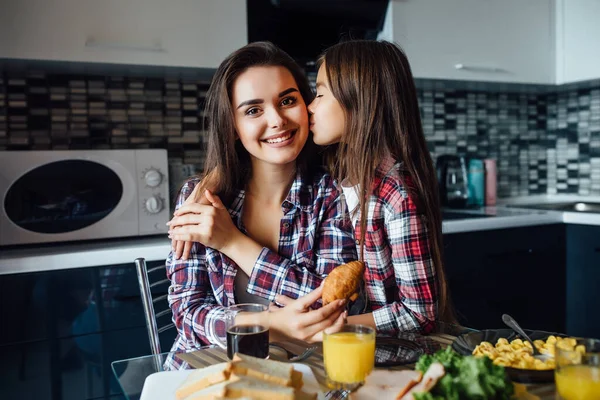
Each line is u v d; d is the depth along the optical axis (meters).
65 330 1.91
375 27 2.55
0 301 1.83
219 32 2.27
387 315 1.19
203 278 1.37
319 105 1.37
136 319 2.00
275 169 1.40
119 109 2.48
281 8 2.37
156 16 2.16
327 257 1.39
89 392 1.94
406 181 1.25
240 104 1.32
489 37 2.77
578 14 2.85
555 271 2.71
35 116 2.36
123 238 2.20
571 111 3.27
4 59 2.00
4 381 1.84
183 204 1.43
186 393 0.84
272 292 1.31
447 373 0.76
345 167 1.38
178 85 2.58
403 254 1.21
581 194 3.25
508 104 3.29
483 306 2.52
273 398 0.77
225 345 1.21
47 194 2.02
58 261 1.88
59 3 2.02
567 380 0.77
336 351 0.87
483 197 3.02
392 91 1.31
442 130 3.11
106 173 2.10
